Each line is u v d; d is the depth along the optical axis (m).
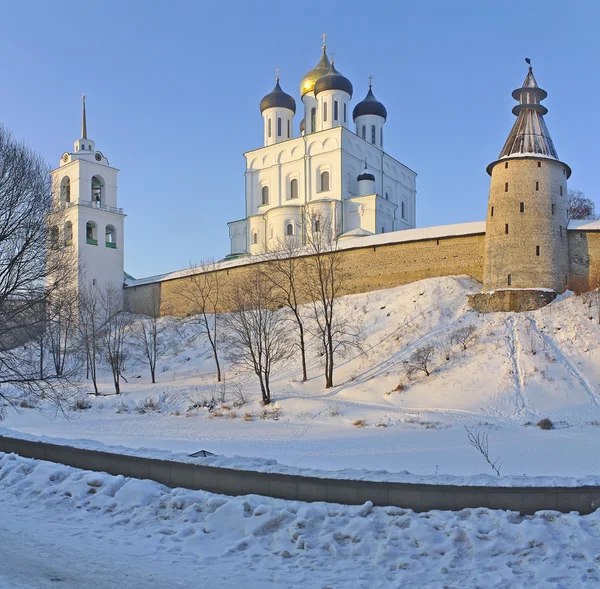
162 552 9.28
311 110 74.38
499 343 37.91
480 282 47.84
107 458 13.62
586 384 33.25
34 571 8.55
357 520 9.66
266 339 39.72
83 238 68.88
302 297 54.81
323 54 75.38
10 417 38.47
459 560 8.67
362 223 65.62
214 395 41.03
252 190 73.31
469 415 31.73
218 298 60.47
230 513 10.32
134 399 42.59
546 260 43.53
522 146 45.34
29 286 26.66
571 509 9.79
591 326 38.09
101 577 8.34
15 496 12.33
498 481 10.34
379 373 39.09
